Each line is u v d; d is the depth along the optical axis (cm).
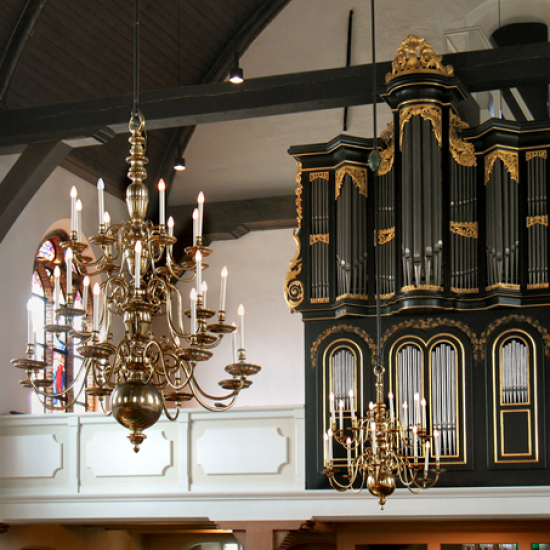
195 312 575
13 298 1378
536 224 1186
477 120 1379
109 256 629
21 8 1285
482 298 1183
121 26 1433
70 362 1551
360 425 1082
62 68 1411
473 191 1203
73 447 1289
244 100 1235
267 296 1689
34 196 1441
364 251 1232
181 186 1736
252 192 1698
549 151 1201
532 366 1159
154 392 570
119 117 1285
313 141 1680
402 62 1191
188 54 1587
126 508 1251
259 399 1650
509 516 1134
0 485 1305
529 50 1171
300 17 1667
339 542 1444
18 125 1320
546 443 1138
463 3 1587
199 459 1248
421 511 1148
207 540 1758
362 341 1221
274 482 1217
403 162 1198
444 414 1173
